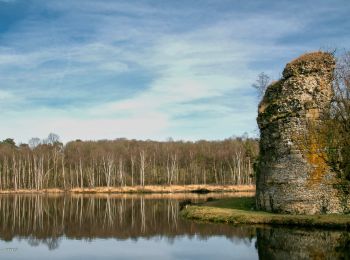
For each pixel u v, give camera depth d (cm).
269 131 3944
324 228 3198
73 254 2828
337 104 3719
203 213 4175
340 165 3581
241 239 2991
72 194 10494
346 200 3516
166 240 3259
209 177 13162
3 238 3525
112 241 3319
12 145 16088
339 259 2242
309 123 3638
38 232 3828
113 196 9212
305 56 3747
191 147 14112
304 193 3578
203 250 2769
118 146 14475
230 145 13700
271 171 3844
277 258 2339
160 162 13512
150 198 8131
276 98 3912
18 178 13062
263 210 3981
